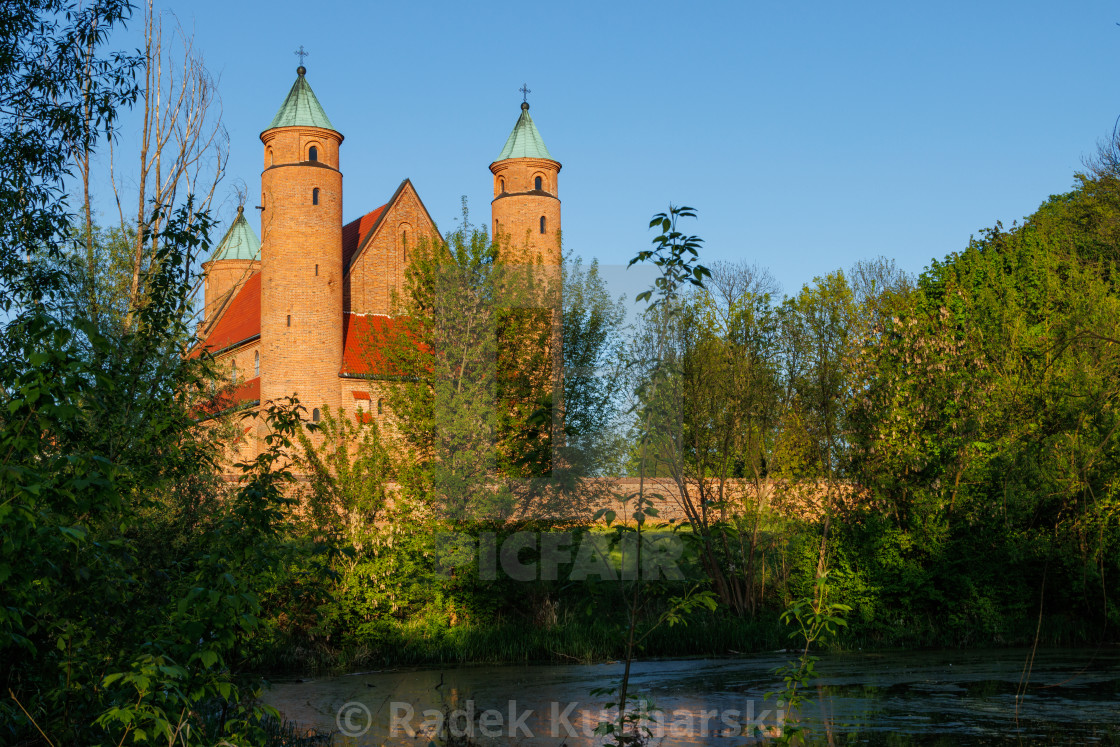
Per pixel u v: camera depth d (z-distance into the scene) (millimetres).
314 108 44812
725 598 22719
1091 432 19500
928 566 22844
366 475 21156
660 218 7797
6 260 10828
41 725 7160
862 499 23281
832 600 21703
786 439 23906
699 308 24328
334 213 44625
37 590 6574
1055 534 21797
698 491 23797
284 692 15562
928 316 24516
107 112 12500
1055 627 22031
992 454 22547
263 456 8656
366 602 19547
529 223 45688
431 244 24547
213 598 6406
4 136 11656
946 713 13078
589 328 21125
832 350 24062
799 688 15445
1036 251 31438
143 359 9680
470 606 21391
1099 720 12547
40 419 5836
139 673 6266
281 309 43406
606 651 19547
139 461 9195
